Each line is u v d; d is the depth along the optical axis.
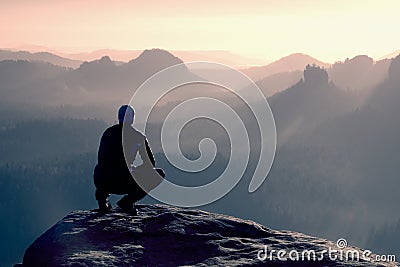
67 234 8.76
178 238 8.81
